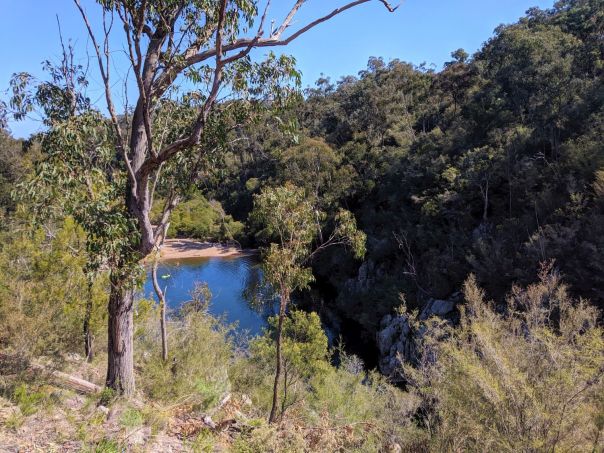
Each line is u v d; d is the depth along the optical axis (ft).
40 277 20.83
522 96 98.68
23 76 17.01
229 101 19.19
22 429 11.71
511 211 74.23
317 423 17.01
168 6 16.38
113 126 17.63
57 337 19.07
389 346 64.85
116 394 16.28
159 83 17.46
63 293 20.51
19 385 14.46
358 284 94.38
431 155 105.60
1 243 24.26
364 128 164.86
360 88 173.68
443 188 91.86
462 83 149.69
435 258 74.64
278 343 18.92
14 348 17.13
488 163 84.89
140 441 12.35
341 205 130.11
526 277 51.85
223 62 15.29
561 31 130.41
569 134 79.41
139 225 17.01
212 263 133.59
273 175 153.69
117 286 16.56
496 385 12.61
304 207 19.31
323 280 113.09
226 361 27.22
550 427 12.01
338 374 28.94
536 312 17.97
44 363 17.37
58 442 11.21
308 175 124.16
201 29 17.89
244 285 98.43
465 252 69.82
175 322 31.58
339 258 103.96
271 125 19.83
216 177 21.39
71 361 21.18
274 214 18.80
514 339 15.84
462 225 82.64
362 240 20.10
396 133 146.72
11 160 72.33
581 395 12.30
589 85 86.69
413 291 74.84
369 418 19.97
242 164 191.01
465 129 112.98
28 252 21.22
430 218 88.84
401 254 91.04
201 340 27.30
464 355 14.90
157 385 19.65
